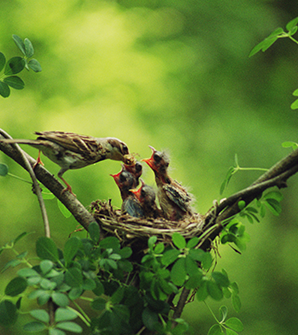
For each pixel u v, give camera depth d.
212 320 14.84
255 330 14.82
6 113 14.56
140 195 6.62
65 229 13.69
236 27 17.28
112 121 14.55
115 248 3.51
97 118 14.56
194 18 17.45
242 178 16.05
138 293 3.53
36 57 15.59
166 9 17.17
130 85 15.61
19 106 14.78
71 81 15.33
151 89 15.96
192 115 17.41
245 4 17.81
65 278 3.09
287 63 19.59
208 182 15.73
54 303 3.05
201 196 15.38
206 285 3.34
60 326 2.81
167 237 4.75
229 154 16.22
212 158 16.22
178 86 16.78
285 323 15.41
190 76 17.41
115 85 15.49
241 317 15.13
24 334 8.02
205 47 17.14
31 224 14.03
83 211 4.54
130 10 16.95
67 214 5.01
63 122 14.37
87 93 15.26
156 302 3.55
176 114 16.56
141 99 15.84
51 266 2.97
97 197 12.99
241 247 4.03
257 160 16.16
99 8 16.34
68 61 15.56
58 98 15.08
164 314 3.64
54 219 13.79
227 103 17.92
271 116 18.02
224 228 4.00
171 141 15.59
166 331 3.34
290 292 16.25
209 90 18.06
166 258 3.37
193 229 5.05
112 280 3.76
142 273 3.54
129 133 14.52
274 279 16.55
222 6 17.34
